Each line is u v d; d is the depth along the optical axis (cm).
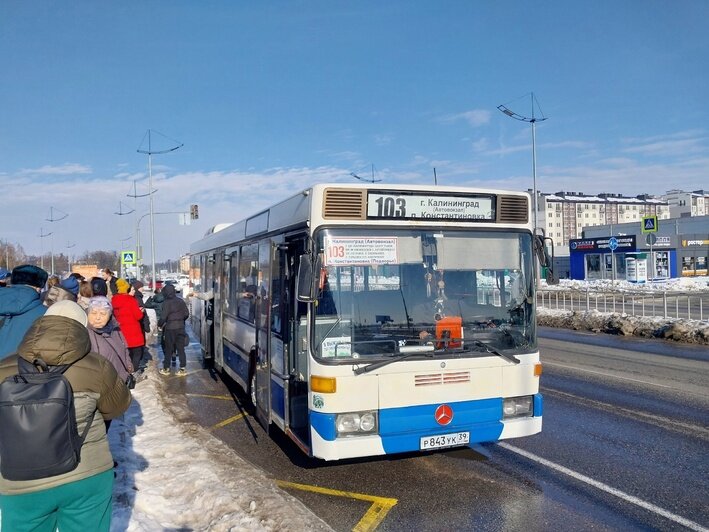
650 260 4769
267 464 657
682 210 10956
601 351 1531
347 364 541
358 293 561
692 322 1777
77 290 793
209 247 1338
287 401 638
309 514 493
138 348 1109
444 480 598
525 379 598
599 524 492
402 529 488
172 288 1258
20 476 285
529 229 632
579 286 4175
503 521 500
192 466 600
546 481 591
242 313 923
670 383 1079
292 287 638
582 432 762
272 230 733
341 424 539
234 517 472
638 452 680
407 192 588
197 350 1703
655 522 495
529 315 617
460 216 605
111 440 697
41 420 283
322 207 562
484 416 579
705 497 548
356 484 591
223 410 930
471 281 598
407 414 553
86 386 309
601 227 6081
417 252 584
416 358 559
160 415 831
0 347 461
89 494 308
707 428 777
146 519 468
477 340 588
